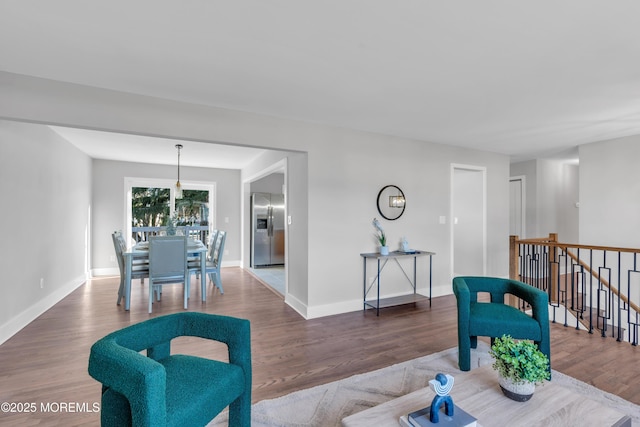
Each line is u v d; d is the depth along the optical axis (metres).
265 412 1.89
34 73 2.33
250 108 3.08
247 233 6.84
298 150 3.49
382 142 4.05
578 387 2.14
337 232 3.76
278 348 2.79
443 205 4.57
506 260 5.20
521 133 3.97
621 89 2.60
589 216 4.47
